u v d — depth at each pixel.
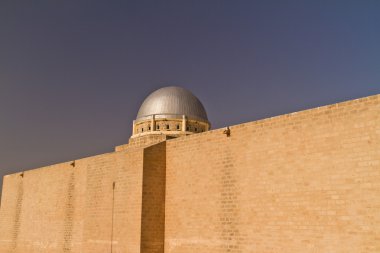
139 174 30.03
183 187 29.17
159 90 45.44
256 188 24.67
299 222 22.25
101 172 34.16
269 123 24.62
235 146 26.33
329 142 21.62
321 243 21.17
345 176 20.72
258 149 24.97
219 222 26.42
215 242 26.44
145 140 40.09
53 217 42.53
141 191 29.58
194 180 28.50
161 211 30.03
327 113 21.94
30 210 46.81
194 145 28.98
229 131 26.86
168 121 42.78
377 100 20.09
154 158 30.42
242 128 26.12
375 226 19.34
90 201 34.75
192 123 43.41
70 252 39.06
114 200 32.09
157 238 29.53
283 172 23.44
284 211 23.05
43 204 44.59
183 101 44.06
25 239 46.75
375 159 19.77
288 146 23.42
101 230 32.88
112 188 32.53
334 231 20.73
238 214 25.42
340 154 21.08
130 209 30.33
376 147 19.81
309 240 21.69
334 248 20.64
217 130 27.59
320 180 21.69
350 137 20.83
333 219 20.88
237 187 25.73
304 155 22.59
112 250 31.36
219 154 27.20
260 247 23.94
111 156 33.34
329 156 21.50
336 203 20.88
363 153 20.23
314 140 22.28
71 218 39.78
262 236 23.92
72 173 40.84
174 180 29.92
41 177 45.91
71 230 39.47
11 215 50.44
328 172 21.42
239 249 25.03
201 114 44.41
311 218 21.77
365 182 19.95
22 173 49.53
